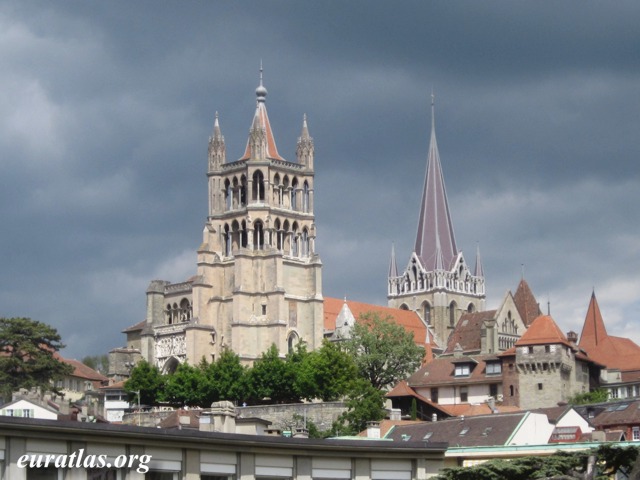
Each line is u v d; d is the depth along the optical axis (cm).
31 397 16638
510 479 8338
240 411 19725
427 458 8625
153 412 19350
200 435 7694
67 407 16688
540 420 12344
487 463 8388
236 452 7906
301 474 8175
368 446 8419
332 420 19275
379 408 19325
